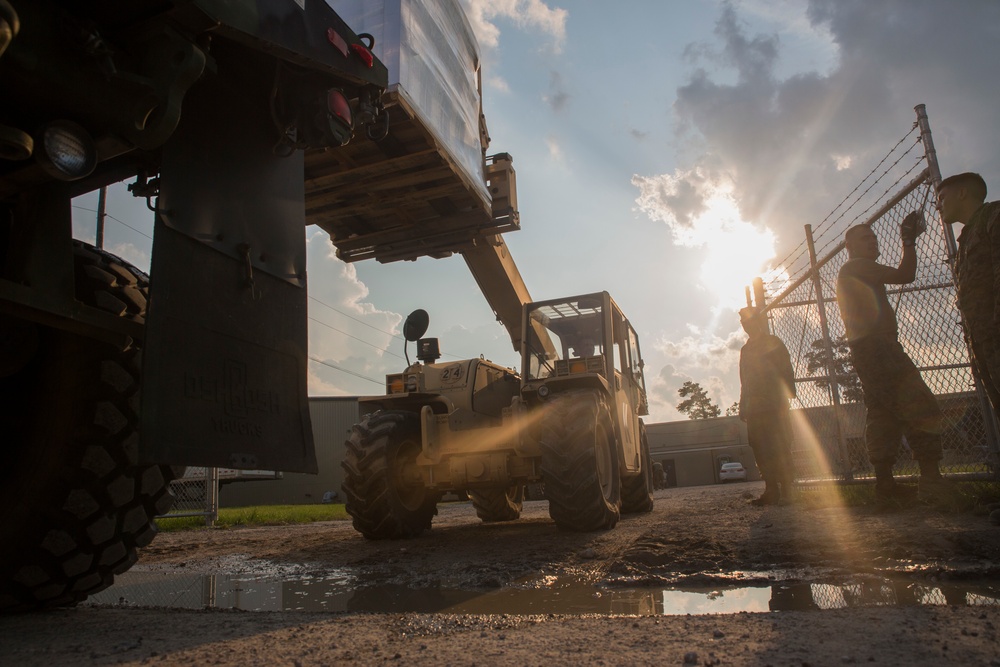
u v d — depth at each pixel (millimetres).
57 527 2107
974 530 2918
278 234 2240
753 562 2852
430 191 5305
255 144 2215
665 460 38312
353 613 2225
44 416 2137
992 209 2748
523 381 5742
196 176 1951
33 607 2248
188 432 1744
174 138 1897
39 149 1572
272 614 2240
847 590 2203
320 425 33375
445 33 5039
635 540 3838
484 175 6031
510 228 6320
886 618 1668
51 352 2148
